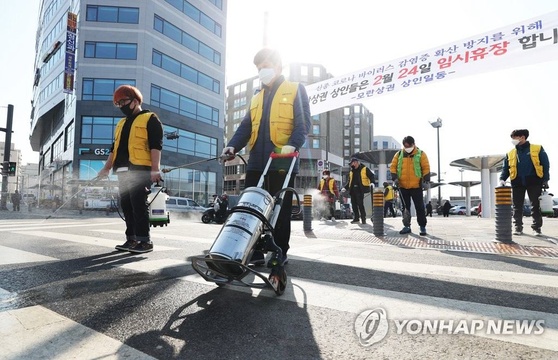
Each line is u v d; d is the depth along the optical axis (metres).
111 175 4.08
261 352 1.39
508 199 4.46
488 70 8.59
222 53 37.28
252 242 2.07
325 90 11.87
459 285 2.34
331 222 9.99
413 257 3.46
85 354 1.36
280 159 2.96
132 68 28.36
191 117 33.12
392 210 17.33
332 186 11.74
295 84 3.13
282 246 3.00
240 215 2.13
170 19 31.41
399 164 5.83
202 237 5.25
